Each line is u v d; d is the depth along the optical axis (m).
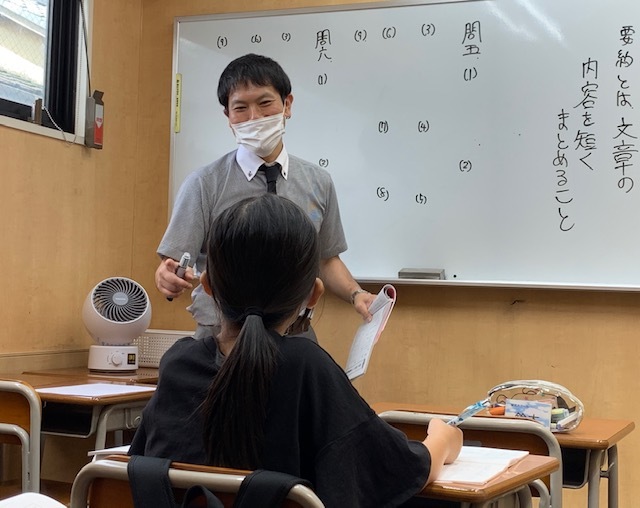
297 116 3.54
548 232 3.18
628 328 3.11
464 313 3.31
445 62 3.35
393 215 3.39
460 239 3.30
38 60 3.46
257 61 2.48
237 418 1.17
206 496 1.07
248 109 2.46
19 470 3.22
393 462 1.21
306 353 1.22
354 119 3.46
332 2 3.54
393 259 3.38
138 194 3.85
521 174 3.23
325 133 3.50
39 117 3.35
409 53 3.40
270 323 1.25
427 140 3.36
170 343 3.50
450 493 1.28
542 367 3.20
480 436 2.01
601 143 3.13
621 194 3.10
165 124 3.82
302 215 1.27
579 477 2.23
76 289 3.54
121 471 1.18
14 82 3.33
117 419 2.61
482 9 3.30
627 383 3.09
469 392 3.28
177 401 1.27
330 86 3.50
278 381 1.20
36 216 3.32
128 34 3.84
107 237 3.71
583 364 3.15
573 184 3.16
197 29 3.71
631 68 3.11
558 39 3.20
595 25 3.16
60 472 3.46
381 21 3.44
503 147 3.26
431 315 3.35
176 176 3.73
